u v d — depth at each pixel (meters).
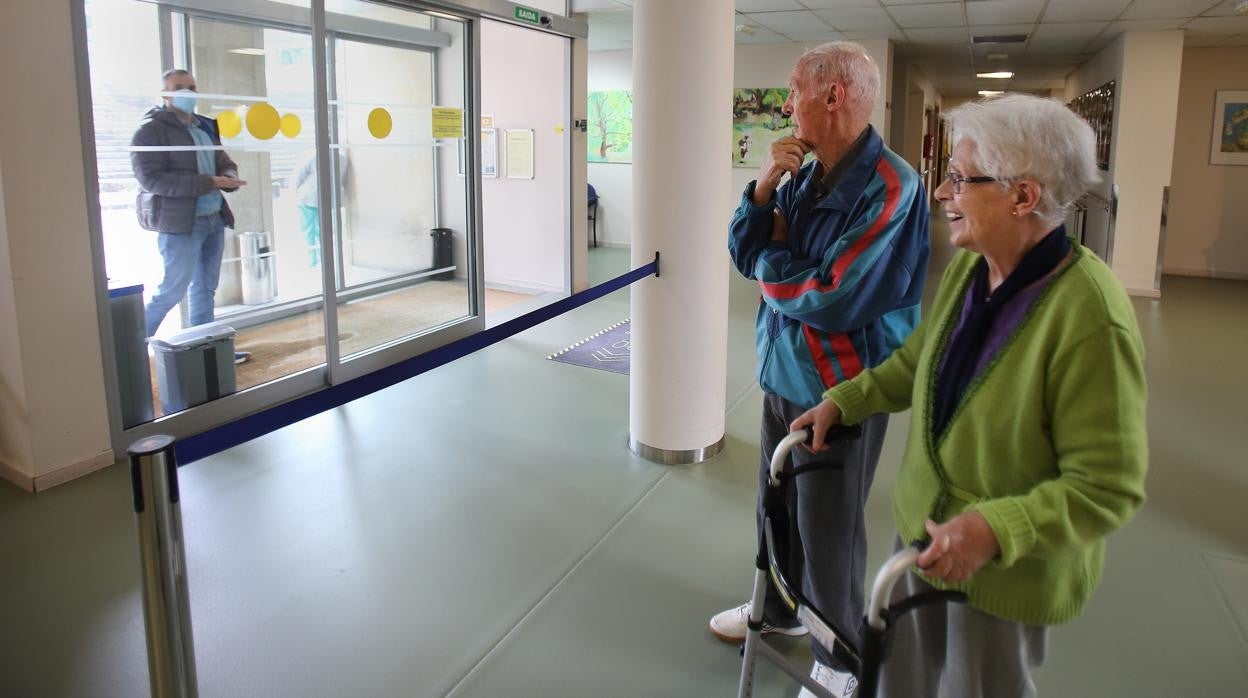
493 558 2.84
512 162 7.66
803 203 1.93
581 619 2.48
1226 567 2.78
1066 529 1.04
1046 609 1.18
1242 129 8.58
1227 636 2.39
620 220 10.84
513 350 5.55
